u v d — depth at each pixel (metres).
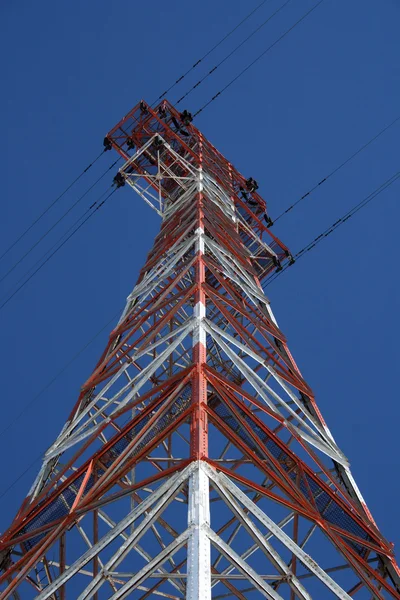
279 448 22.78
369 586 18.17
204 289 27.78
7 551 20.05
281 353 30.78
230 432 19.02
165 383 21.45
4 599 17.03
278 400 24.27
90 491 19.00
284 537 16.14
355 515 21.14
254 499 24.78
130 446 19.72
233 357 23.55
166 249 37.44
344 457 24.33
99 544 16.03
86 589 15.58
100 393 25.62
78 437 22.91
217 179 50.00
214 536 14.52
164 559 14.49
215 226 39.06
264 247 46.19
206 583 13.30
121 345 29.19
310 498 20.78
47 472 23.55
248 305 35.25
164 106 52.41
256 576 14.35
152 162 49.59
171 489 16.19
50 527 18.78
